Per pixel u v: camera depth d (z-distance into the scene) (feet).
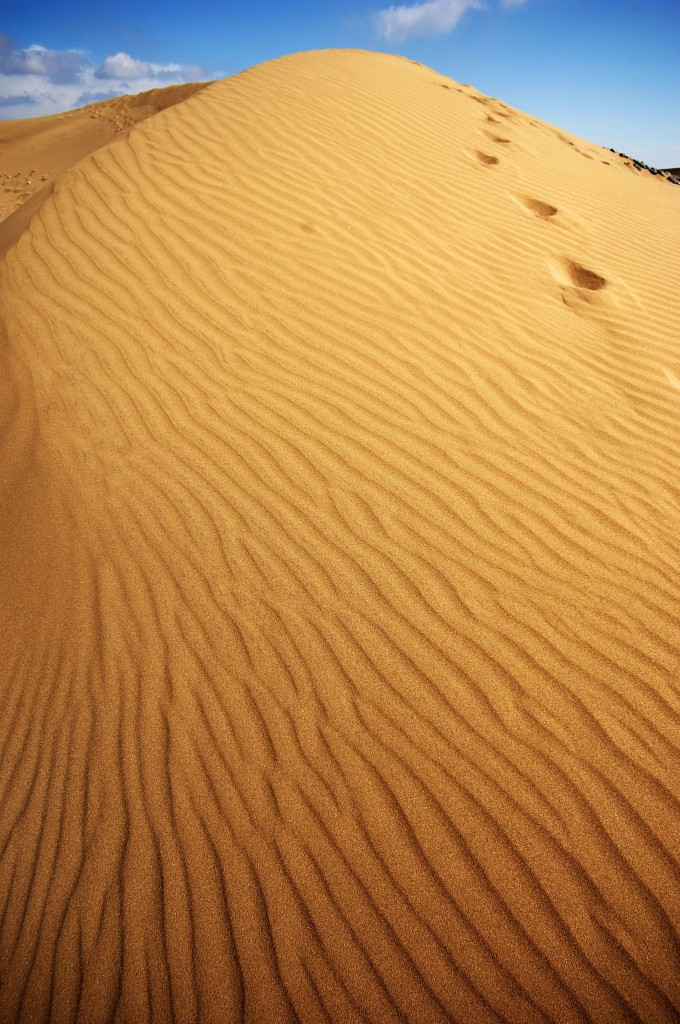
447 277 15.17
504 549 9.82
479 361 13.24
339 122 20.01
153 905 6.66
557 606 9.03
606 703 7.91
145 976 6.24
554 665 8.33
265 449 11.36
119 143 19.03
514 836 6.86
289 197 16.65
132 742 7.96
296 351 13.12
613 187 23.45
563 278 16.29
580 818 6.95
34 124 76.79
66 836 7.27
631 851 6.71
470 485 10.82
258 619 9.02
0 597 9.72
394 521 10.23
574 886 6.50
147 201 16.42
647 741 7.55
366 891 6.59
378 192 17.35
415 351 13.29
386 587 9.31
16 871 7.07
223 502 10.57
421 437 11.62
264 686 8.30
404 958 6.17
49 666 8.87
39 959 6.44
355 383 12.57
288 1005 5.98
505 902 6.44
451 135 21.50
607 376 13.33
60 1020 6.05
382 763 7.49
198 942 6.40
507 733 7.68
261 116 19.67
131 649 8.86
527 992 5.95
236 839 7.03
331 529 10.12
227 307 13.89
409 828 6.97
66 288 14.29
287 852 6.89
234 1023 5.90
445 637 8.68
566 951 6.15
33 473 11.23
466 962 6.13
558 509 10.50
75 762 7.89
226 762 7.66
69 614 9.37
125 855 7.04
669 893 6.44
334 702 8.07
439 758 7.50
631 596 9.18
